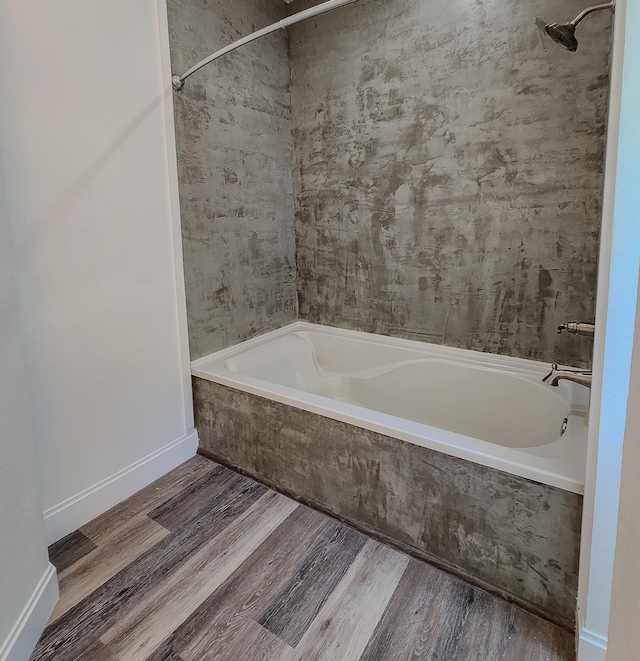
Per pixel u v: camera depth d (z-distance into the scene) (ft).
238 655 4.06
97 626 4.32
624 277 3.19
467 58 6.54
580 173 6.02
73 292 5.38
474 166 6.80
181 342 7.01
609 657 1.86
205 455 7.41
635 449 1.55
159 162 6.29
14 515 3.90
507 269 6.84
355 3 7.46
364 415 5.45
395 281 8.05
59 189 5.10
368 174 7.93
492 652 4.06
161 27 6.07
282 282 9.09
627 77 3.01
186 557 5.23
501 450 4.57
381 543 5.45
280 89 8.40
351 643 4.16
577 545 4.12
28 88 4.69
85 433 5.71
